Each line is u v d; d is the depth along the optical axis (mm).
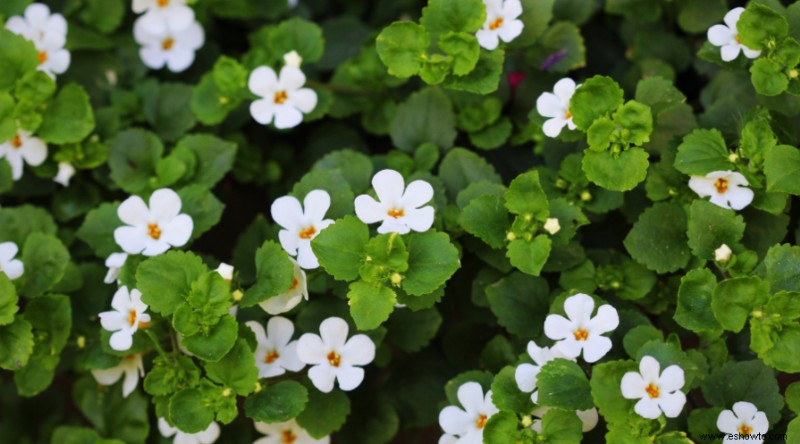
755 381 481
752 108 502
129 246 501
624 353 491
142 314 490
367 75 551
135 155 539
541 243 483
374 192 501
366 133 567
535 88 541
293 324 505
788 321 470
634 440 467
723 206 489
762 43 493
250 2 581
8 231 529
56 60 546
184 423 480
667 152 503
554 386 470
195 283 478
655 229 497
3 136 521
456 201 506
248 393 480
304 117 534
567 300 477
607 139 485
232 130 560
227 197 564
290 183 562
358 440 519
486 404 489
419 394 523
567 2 549
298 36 542
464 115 536
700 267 486
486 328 525
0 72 523
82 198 548
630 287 505
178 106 555
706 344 493
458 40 498
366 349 483
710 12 541
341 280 498
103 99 564
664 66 541
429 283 474
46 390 577
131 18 579
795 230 511
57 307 507
